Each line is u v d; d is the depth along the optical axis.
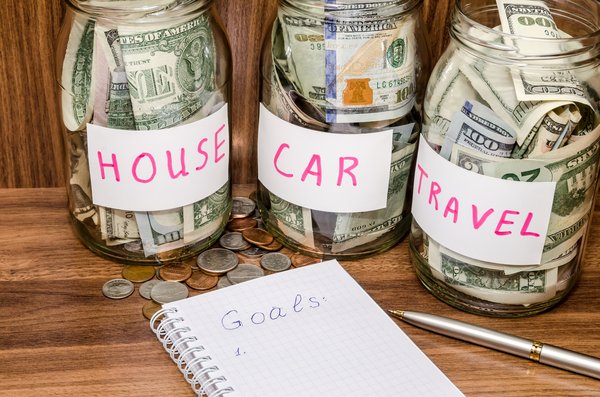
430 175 0.68
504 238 0.65
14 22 0.75
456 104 0.65
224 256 0.75
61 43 0.69
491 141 0.64
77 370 0.64
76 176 0.73
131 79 0.65
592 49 0.62
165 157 0.69
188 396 0.62
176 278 0.72
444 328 0.67
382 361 0.63
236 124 0.83
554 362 0.65
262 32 0.78
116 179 0.70
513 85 0.63
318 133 0.70
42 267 0.74
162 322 0.66
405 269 0.76
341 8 0.65
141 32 0.65
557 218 0.65
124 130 0.68
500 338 0.66
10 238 0.77
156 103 0.67
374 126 0.70
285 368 0.62
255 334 0.65
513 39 0.61
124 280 0.72
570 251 0.68
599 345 0.68
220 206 0.75
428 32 0.79
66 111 0.70
